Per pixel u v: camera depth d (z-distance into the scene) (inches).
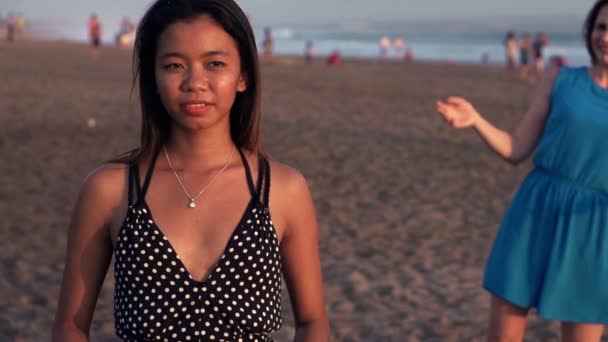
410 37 3875.5
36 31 3811.5
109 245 71.6
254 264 68.4
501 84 995.9
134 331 66.7
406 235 270.4
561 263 113.0
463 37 3823.8
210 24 67.7
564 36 3479.3
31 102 606.5
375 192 336.5
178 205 69.5
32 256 233.3
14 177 340.8
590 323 113.4
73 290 71.2
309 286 75.9
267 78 989.8
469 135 512.7
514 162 123.0
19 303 194.7
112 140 446.6
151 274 66.6
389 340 179.2
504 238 119.4
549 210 115.3
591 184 113.3
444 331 185.5
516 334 119.9
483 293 213.2
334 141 470.9
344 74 1129.4
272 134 491.5
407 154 433.4
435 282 221.5
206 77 67.9
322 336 75.8
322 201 317.1
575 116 113.8
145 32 68.9
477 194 338.6
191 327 66.5
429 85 946.1
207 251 68.3
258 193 70.9
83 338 71.3
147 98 71.4
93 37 1348.4
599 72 117.3
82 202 70.3
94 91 715.4
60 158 387.5
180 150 71.3
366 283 218.5
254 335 69.2
